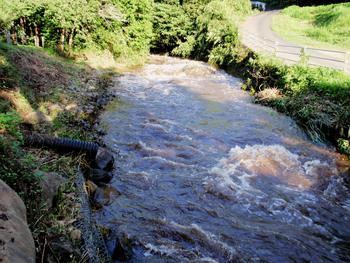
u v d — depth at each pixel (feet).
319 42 72.64
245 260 17.88
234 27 71.41
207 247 18.61
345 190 26.02
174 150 30.48
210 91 51.08
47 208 16.35
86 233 16.38
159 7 87.35
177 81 56.13
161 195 23.49
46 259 13.09
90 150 25.43
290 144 33.60
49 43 54.24
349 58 54.65
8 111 25.41
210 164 28.32
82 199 19.21
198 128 36.17
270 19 113.09
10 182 15.70
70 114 33.04
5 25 45.21
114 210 21.08
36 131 26.50
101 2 60.70
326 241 20.15
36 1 50.75
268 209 22.76
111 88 48.16
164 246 18.37
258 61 52.75
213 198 23.59
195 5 91.25
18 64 36.40
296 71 45.55
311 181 26.76
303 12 117.80
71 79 43.32
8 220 11.47
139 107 41.65
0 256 9.79
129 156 28.68
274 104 43.55
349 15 84.17
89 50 59.00
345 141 32.42
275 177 26.99
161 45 92.48
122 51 65.05
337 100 37.88
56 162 22.22
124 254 16.99
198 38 82.89
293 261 18.20
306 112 37.65
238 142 33.37
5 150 17.76
